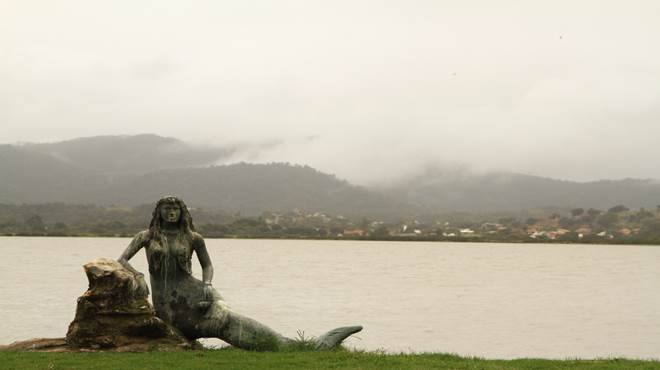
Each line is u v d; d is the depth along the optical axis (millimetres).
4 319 34375
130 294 15492
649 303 50125
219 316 16141
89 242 157125
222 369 13812
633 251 176125
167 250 16125
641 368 16172
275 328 33719
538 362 17047
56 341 15938
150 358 14453
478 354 28719
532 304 48656
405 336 32969
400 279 70438
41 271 69188
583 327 37250
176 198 16188
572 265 106938
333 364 14594
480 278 75062
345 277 71062
